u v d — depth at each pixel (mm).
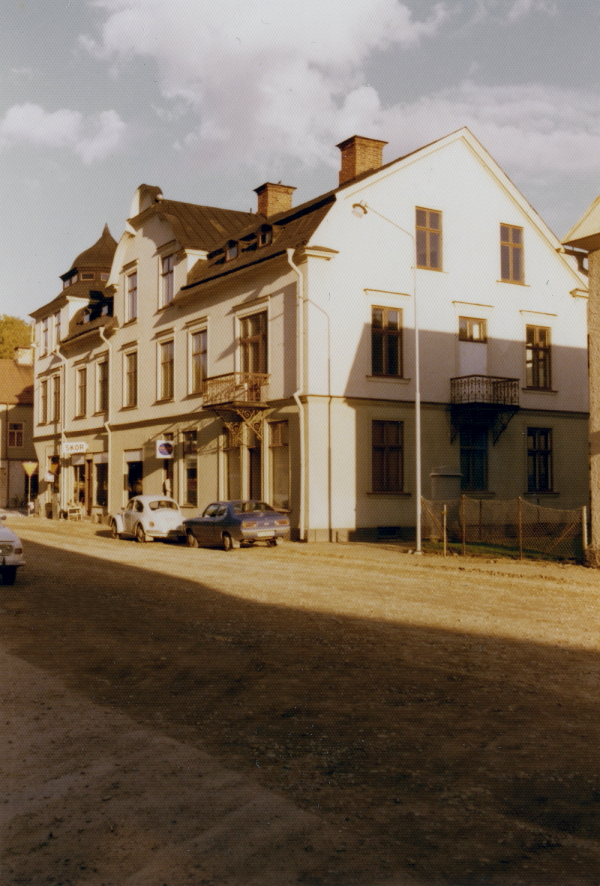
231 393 28578
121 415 38562
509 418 29422
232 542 23562
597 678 8125
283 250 26156
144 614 12156
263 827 4621
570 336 31719
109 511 39562
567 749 5969
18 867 4156
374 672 8406
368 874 4086
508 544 23891
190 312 32625
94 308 43344
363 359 26625
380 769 5559
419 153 27938
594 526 18156
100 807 4910
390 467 27125
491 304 29594
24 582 15984
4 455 61938
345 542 25609
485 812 4840
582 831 4590
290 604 13109
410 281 27688
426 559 20406
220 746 6055
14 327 76250
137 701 7336
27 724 6613
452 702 7250
